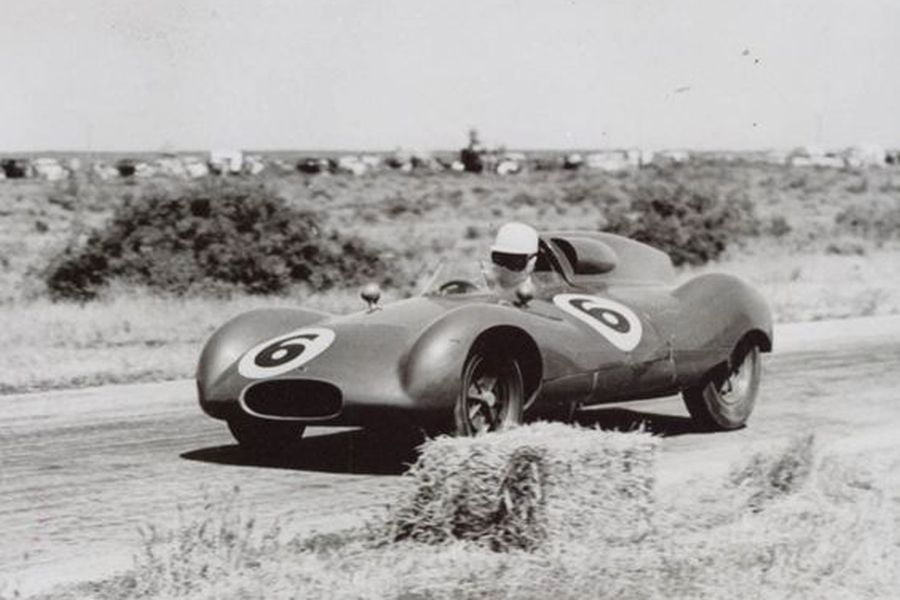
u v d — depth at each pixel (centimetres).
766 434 1262
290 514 890
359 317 1109
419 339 1020
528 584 663
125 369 1786
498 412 1058
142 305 2566
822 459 921
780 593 667
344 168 10006
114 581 712
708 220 4319
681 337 1214
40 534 841
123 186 7569
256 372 1066
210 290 2841
